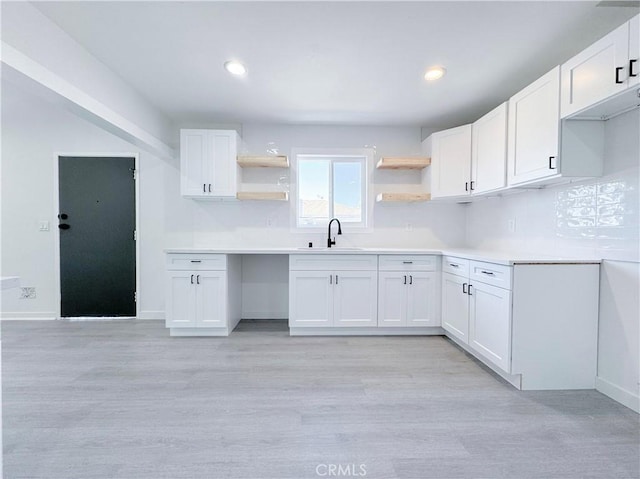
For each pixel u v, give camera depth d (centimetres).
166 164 362
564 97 198
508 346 209
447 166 322
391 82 265
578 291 208
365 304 307
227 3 178
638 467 143
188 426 169
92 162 361
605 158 202
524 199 275
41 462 144
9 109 356
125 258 365
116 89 255
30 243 361
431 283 308
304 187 374
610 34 169
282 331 324
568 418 178
